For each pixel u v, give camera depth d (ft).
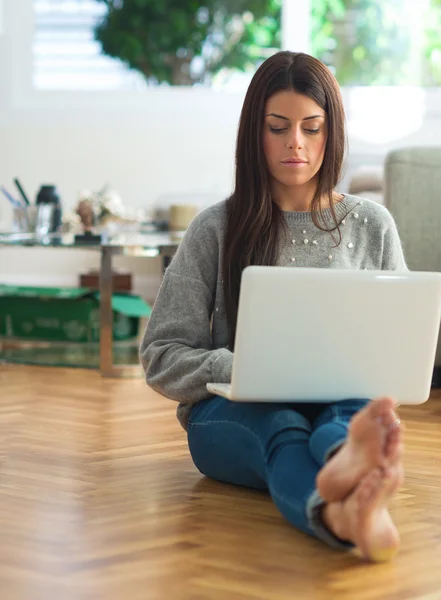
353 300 5.81
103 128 21.09
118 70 21.56
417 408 10.16
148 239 12.97
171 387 6.77
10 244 12.38
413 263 11.39
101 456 8.02
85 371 12.42
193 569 5.36
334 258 6.91
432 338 6.02
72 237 12.88
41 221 14.01
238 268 6.79
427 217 11.34
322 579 5.21
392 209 11.38
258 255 6.80
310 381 5.92
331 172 6.75
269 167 6.72
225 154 20.98
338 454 5.08
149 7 21.76
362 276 5.79
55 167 21.20
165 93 21.12
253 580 5.19
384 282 5.82
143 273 20.74
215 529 6.07
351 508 5.05
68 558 5.55
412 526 6.19
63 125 21.12
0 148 21.25
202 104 21.06
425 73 21.34
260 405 6.20
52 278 21.12
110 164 21.13
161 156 21.08
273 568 5.37
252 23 22.15
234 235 6.80
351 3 21.43
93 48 21.45
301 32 21.29
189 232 7.03
